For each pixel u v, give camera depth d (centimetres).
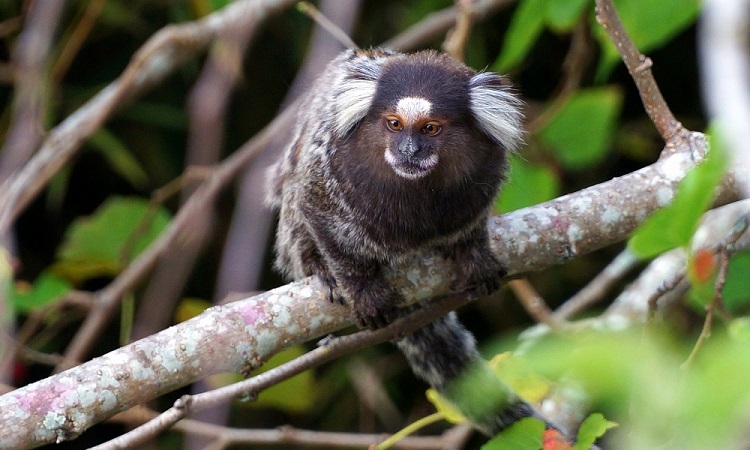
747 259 903
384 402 1303
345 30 880
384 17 1377
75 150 1072
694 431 300
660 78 1406
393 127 755
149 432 653
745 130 385
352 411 1342
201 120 624
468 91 773
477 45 1326
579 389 361
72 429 638
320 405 1340
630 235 754
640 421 368
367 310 738
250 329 689
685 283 971
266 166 1055
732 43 399
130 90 1111
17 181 1045
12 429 628
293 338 709
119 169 1304
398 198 748
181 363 670
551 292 1407
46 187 1365
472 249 755
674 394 332
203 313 688
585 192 761
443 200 747
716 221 966
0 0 1255
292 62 1345
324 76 871
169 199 1381
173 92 1349
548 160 1101
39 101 1054
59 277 1071
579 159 1099
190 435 923
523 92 1440
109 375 651
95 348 1318
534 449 633
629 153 1379
